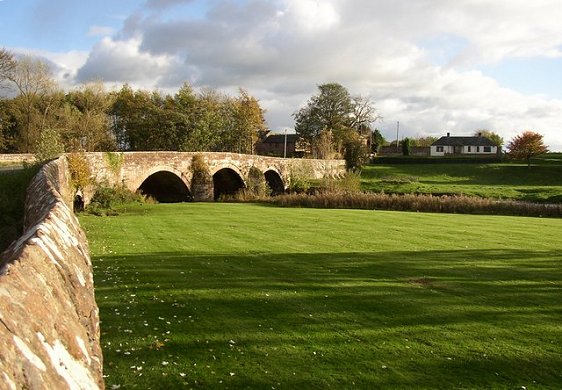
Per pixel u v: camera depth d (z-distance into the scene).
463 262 18.19
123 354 8.53
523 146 78.69
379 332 10.32
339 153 77.62
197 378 7.80
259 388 7.61
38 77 56.97
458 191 56.53
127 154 40.06
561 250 21.39
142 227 26.03
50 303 3.99
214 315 10.98
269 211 38.47
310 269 16.25
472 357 9.16
